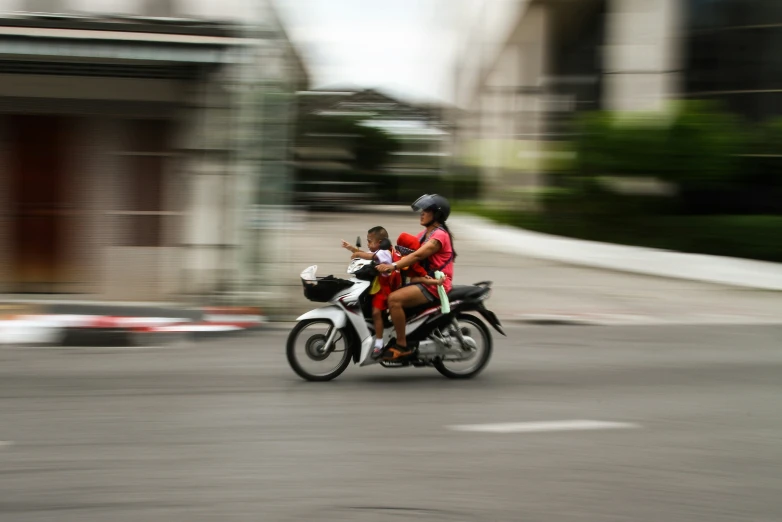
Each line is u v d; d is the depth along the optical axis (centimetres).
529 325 1082
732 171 1672
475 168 3259
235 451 524
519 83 2944
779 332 1062
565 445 551
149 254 1137
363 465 500
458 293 738
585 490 465
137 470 484
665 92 1900
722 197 1752
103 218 1134
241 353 850
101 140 1124
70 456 509
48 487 454
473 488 464
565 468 502
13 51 969
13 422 584
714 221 1673
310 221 2550
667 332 1045
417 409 639
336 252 1761
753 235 1623
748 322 1142
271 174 1064
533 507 438
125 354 837
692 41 1869
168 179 1128
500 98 2991
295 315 1067
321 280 723
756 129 1712
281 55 1070
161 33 988
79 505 429
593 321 1116
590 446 550
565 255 1759
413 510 430
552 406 661
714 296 1348
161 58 994
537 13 2580
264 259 1066
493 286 1389
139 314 1034
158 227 1133
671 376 791
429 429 583
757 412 655
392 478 477
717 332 1052
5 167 1121
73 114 1119
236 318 1022
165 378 732
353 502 439
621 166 1714
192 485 460
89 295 1137
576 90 2297
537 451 536
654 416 636
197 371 763
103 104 1114
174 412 617
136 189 1131
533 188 2209
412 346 728
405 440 555
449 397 682
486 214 2592
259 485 462
